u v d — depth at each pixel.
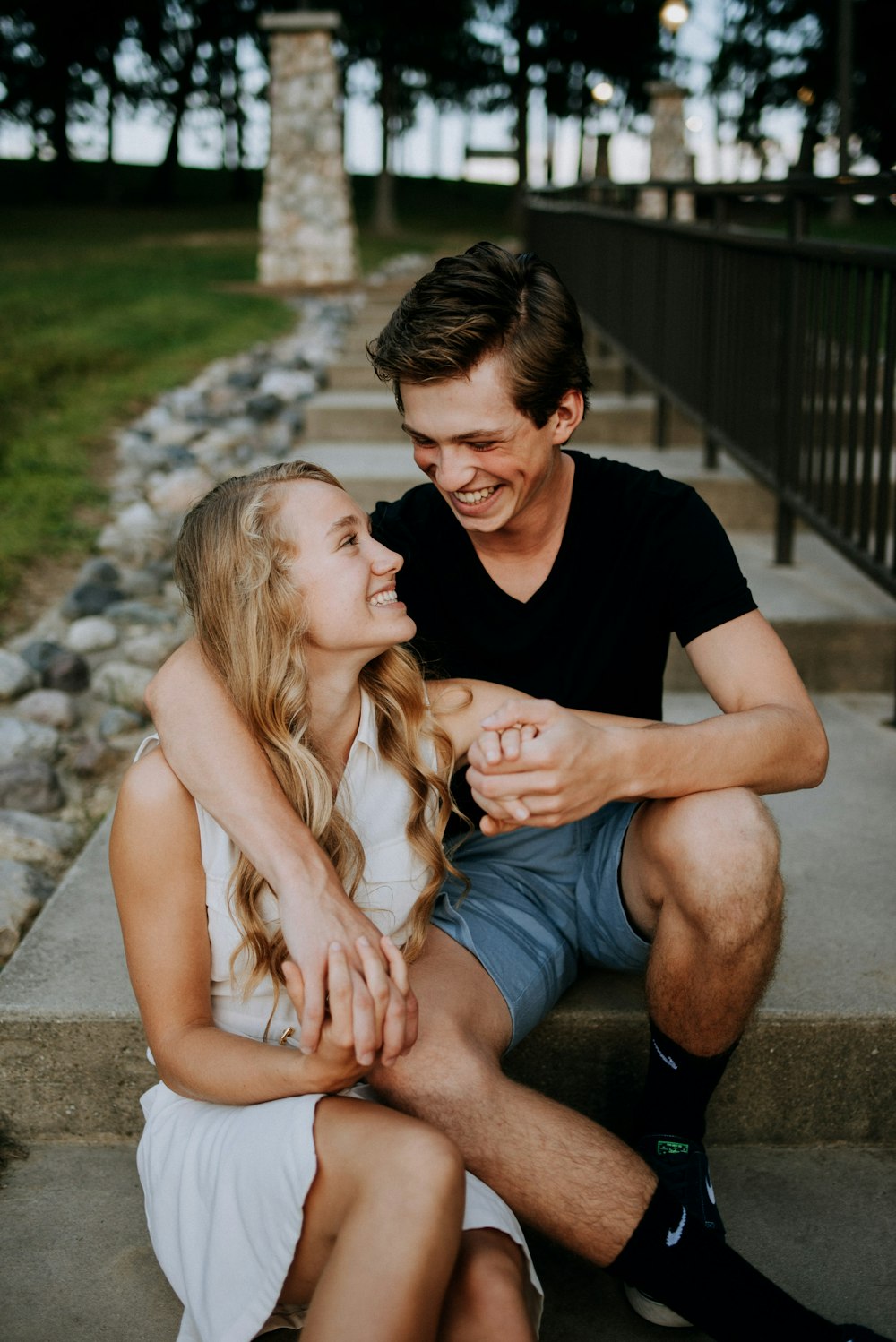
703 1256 1.42
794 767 1.72
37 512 4.70
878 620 3.44
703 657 1.82
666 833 1.62
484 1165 1.47
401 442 5.50
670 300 5.11
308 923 1.40
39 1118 1.99
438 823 1.73
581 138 32.38
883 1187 1.91
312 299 10.06
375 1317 1.22
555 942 1.85
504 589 1.86
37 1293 1.68
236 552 1.54
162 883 1.52
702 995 1.63
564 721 1.53
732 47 29.77
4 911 2.39
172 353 7.32
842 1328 1.39
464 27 28.78
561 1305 1.68
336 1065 1.39
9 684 3.48
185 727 1.53
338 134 11.56
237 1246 1.41
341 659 1.61
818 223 20.02
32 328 7.71
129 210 26.34
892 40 26.08
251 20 30.33
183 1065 1.48
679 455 5.14
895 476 4.20
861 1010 1.95
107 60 30.22
